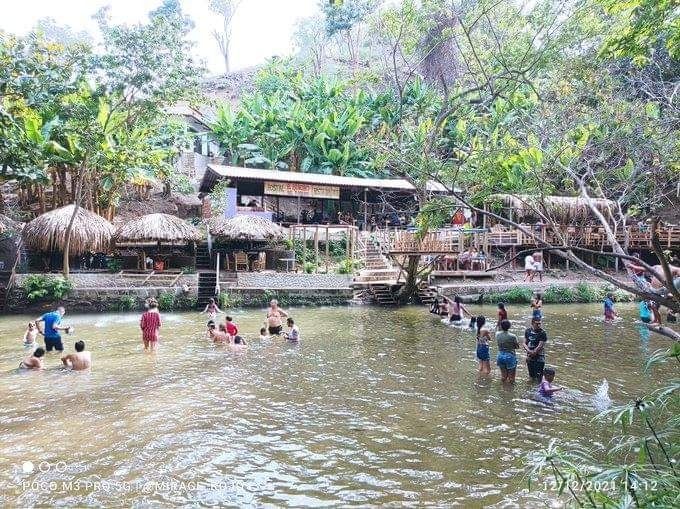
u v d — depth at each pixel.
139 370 10.91
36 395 9.08
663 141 9.83
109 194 25.09
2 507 5.27
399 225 30.36
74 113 20.25
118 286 20.03
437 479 6.01
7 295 18.62
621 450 6.68
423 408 8.56
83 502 5.40
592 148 11.12
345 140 32.84
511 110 17.67
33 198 26.53
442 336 15.29
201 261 24.39
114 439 7.12
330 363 11.73
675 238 25.64
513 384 10.03
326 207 33.16
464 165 13.45
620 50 7.02
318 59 48.59
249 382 10.09
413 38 19.98
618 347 13.70
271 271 24.39
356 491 5.72
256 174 27.02
